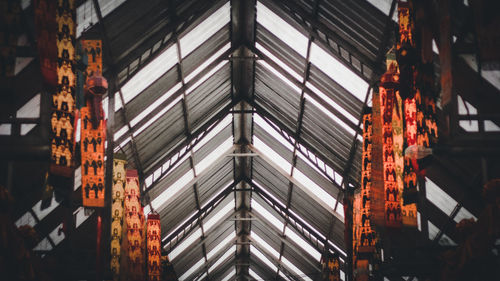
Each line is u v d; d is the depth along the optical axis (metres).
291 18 20.11
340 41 18.80
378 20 17.09
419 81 11.62
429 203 19.84
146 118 22.12
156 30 19.05
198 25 20.59
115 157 17.27
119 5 16.80
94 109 13.59
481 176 17.28
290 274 39.34
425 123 11.47
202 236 34.94
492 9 10.24
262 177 32.12
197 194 30.62
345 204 22.62
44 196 13.80
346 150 24.09
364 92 20.41
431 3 11.61
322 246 33.28
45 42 10.69
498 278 13.52
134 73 19.25
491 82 12.85
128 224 18.08
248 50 24.16
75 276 16.91
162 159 25.27
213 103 26.11
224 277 43.91
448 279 15.01
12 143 11.18
